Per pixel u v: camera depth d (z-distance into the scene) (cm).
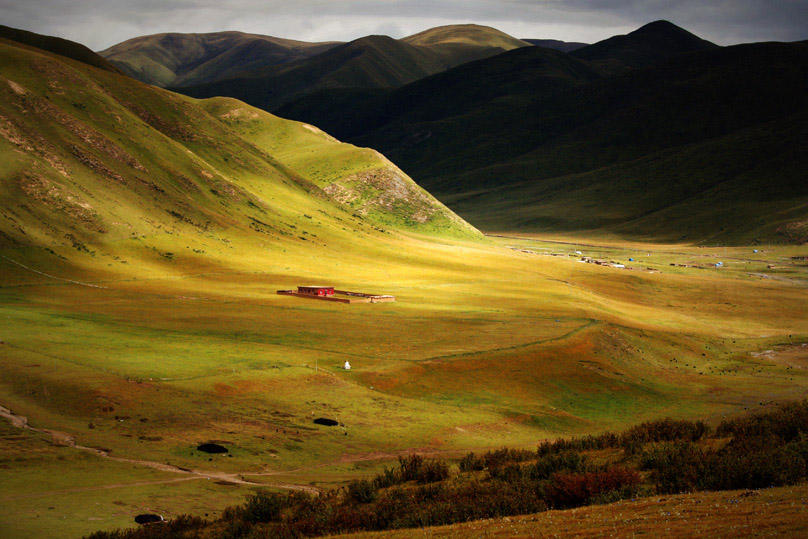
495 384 7900
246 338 8631
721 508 2047
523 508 2652
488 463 3891
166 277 13388
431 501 2928
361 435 5575
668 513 2088
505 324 11131
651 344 11212
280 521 3042
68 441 4375
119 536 2850
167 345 7688
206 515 3309
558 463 3294
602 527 2042
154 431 4906
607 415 7469
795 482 2378
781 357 11106
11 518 3017
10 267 11588
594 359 9412
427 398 7125
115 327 8488
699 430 3909
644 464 3147
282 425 5500
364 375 7375
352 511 2884
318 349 8350
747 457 2623
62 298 10450
